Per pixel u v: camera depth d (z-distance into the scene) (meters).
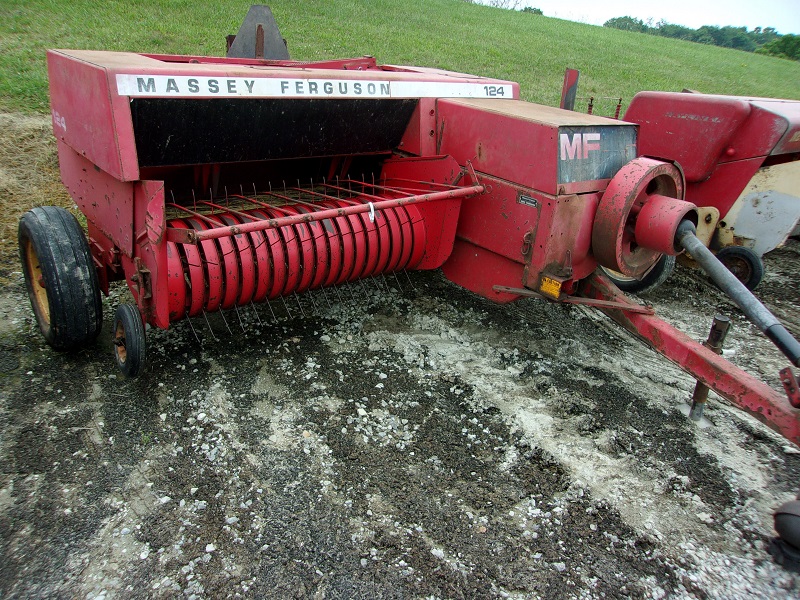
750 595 2.69
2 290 4.71
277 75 3.73
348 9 17.17
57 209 3.76
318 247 4.00
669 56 21.23
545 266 3.81
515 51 16.12
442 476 3.23
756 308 3.09
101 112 3.23
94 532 2.78
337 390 3.82
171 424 3.44
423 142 4.46
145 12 12.45
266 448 3.32
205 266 3.61
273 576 2.64
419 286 5.23
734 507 3.14
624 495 3.17
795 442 3.00
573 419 3.71
